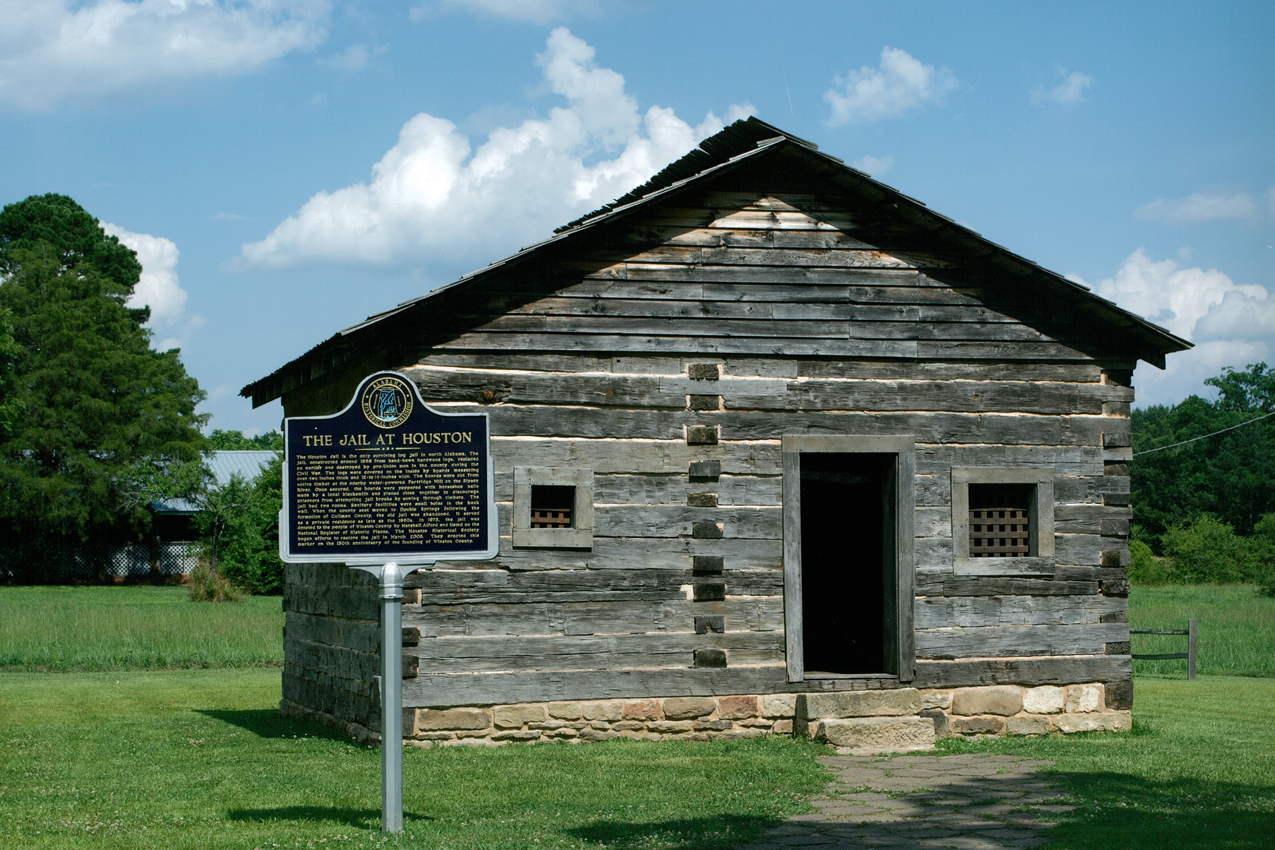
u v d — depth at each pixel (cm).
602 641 1167
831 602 1634
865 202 1273
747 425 1222
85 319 5850
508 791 906
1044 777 978
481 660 1136
